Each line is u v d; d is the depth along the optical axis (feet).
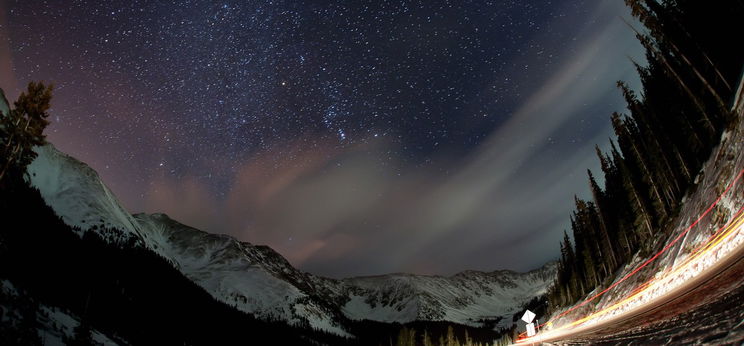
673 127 134.41
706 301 39.63
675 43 124.06
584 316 154.20
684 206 111.65
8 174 138.21
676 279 72.49
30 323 121.39
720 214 69.82
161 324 392.27
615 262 185.78
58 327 139.54
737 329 24.00
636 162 160.15
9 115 139.44
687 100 122.62
